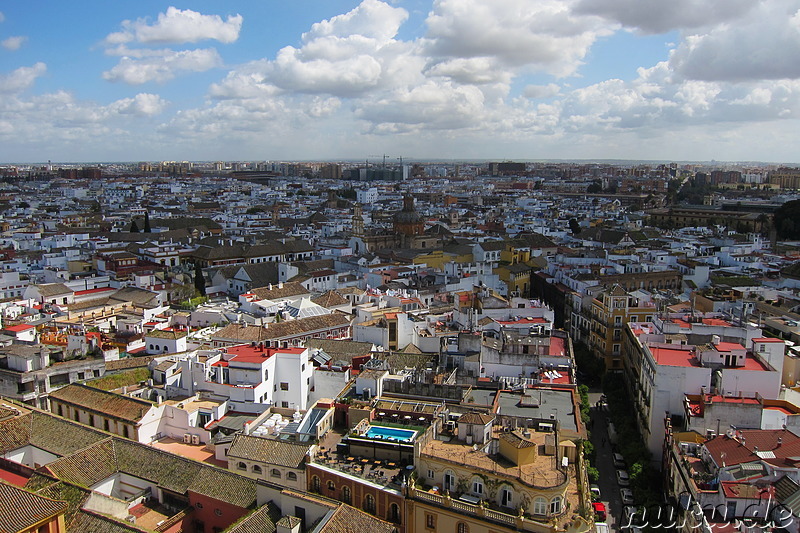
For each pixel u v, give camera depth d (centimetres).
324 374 14138
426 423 10812
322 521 8881
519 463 8969
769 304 19838
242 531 9038
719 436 11012
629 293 19275
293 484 10288
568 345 15125
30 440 11762
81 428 11925
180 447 12181
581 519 8369
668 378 12900
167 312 19825
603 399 16938
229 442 11438
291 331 16775
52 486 9731
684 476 10488
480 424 9781
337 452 10494
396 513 9231
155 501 10625
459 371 13862
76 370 14288
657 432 13025
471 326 16162
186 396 13612
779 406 12256
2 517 8000
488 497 8881
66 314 19275
